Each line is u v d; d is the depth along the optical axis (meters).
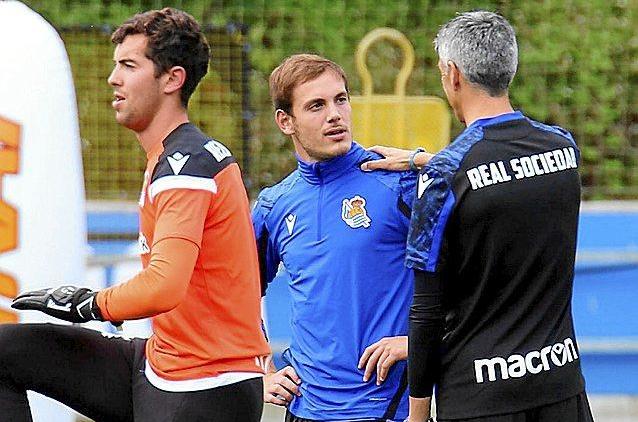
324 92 13.23
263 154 26.33
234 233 11.70
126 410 12.26
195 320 11.66
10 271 17.33
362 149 13.62
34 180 17.52
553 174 12.05
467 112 12.41
